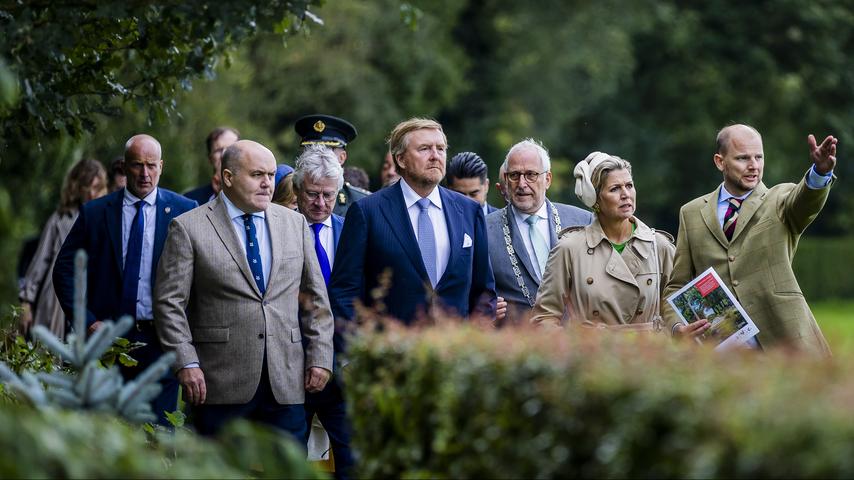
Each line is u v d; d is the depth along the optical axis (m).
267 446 9.26
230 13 11.74
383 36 56.12
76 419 8.45
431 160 13.66
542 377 7.68
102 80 13.99
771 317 13.86
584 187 13.49
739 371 7.07
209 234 13.74
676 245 14.57
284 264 13.91
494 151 62.28
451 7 60.62
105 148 32.66
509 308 15.47
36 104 12.93
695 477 6.50
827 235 77.00
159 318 13.54
